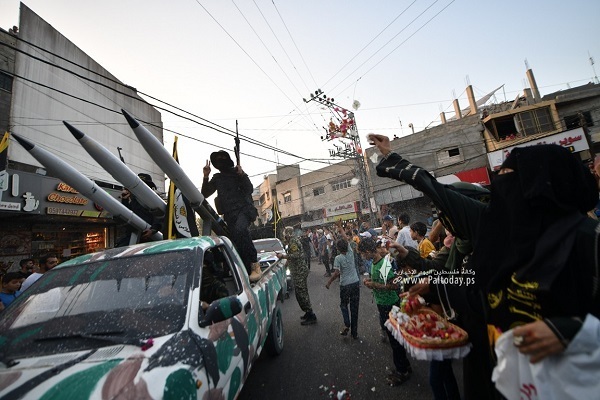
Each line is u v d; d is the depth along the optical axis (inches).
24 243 366.0
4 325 78.2
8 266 293.0
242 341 91.5
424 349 70.8
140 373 55.7
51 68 406.6
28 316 79.0
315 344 171.6
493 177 51.3
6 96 347.3
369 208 714.2
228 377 76.1
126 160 542.9
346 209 1066.7
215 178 174.7
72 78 439.2
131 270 87.4
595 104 688.4
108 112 507.5
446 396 88.4
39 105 384.2
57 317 76.8
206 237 112.3
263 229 477.1
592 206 43.1
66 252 412.2
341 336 180.2
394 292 151.6
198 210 137.7
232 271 116.0
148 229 151.6
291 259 216.4
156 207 143.7
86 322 73.6
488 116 737.6
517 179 46.5
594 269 36.7
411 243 206.8
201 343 69.3
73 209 388.2
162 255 92.0
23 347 70.0
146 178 181.5
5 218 349.4
